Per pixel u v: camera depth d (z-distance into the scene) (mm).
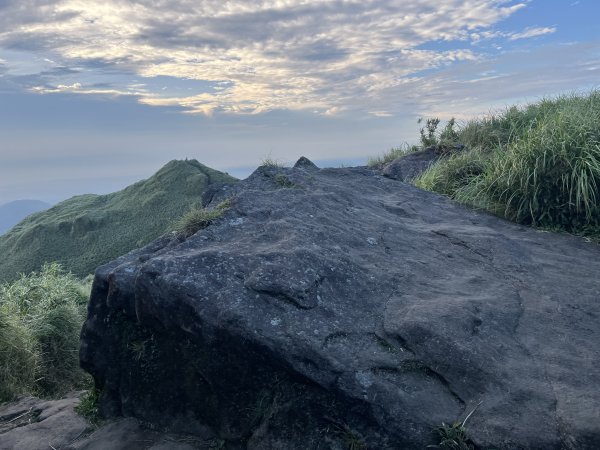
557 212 5395
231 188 4996
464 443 2596
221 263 3357
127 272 3506
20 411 4188
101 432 3469
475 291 3791
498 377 2924
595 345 3340
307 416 2850
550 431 2613
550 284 4039
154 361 3422
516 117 9016
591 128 5766
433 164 8328
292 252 3547
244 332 2965
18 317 5789
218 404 3166
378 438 2701
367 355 2969
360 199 5172
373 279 3623
